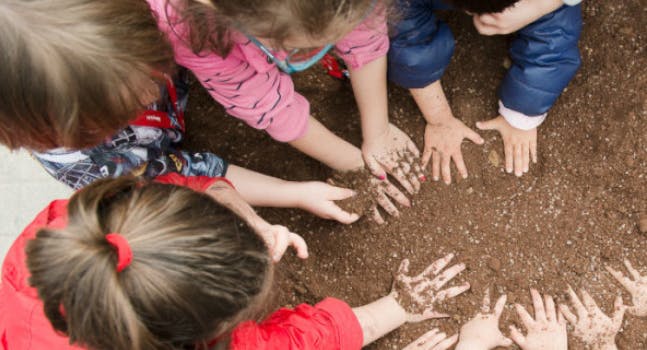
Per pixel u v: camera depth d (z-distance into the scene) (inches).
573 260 52.0
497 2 43.0
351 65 47.4
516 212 52.7
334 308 47.5
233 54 42.8
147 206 35.6
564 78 49.5
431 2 48.7
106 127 39.6
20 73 36.5
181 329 35.6
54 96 37.1
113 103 38.3
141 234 34.6
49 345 40.0
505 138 53.0
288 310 47.2
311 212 53.8
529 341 51.2
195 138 55.7
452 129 53.3
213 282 35.3
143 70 38.2
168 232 34.8
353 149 52.9
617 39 52.2
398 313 51.9
